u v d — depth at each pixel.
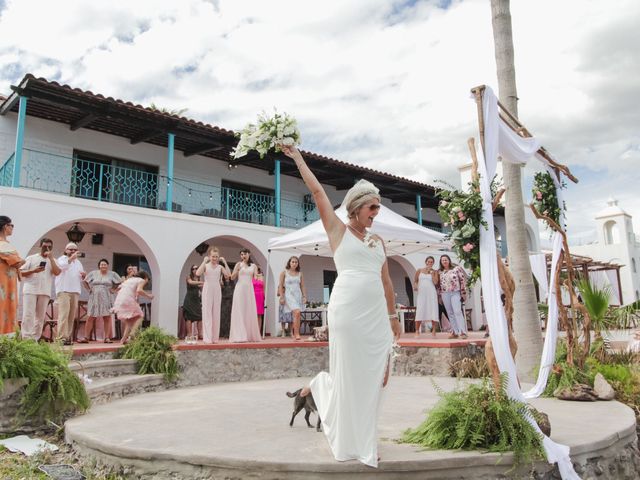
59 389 4.81
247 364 8.20
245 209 16.06
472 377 7.79
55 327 10.26
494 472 3.13
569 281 6.35
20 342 5.15
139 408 5.32
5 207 9.57
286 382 7.74
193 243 12.45
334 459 3.04
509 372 3.64
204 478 3.15
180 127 12.52
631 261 30.23
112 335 10.40
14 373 4.80
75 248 8.55
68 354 5.56
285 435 3.82
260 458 3.07
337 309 3.11
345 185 18.12
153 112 11.73
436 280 10.91
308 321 13.51
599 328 7.99
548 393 5.91
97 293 9.48
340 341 3.08
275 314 13.65
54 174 12.38
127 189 13.74
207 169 15.45
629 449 4.04
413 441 3.49
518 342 7.38
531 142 5.20
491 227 4.03
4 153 11.76
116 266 13.30
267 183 16.86
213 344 7.91
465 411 3.38
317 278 17.50
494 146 4.23
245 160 15.38
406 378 8.06
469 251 4.12
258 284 11.25
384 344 3.13
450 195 4.23
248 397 6.12
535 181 6.45
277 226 14.55
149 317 12.81
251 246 13.82
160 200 14.31
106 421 4.52
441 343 8.31
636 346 8.59
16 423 4.73
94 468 3.65
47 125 12.40
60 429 4.71
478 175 4.27
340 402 3.04
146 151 14.20
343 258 3.19
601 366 6.70
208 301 8.55
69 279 8.34
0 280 5.46
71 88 10.48
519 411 3.43
